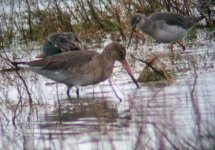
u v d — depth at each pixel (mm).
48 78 16219
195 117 12898
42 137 12719
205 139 11281
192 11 22719
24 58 19938
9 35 22469
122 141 12039
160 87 15828
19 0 23953
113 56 16156
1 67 18812
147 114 13570
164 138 11734
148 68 16859
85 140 12383
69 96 15914
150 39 21391
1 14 24375
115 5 23531
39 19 23375
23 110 14969
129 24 21969
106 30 22703
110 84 15867
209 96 14484
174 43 20812
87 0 23156
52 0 25391
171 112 13375
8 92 16562
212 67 17219
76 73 15695
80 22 23047
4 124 14008
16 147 12359
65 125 13531
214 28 21953
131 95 15391
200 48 19719
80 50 16875
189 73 16812
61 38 18609
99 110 14422
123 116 13758
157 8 22781
